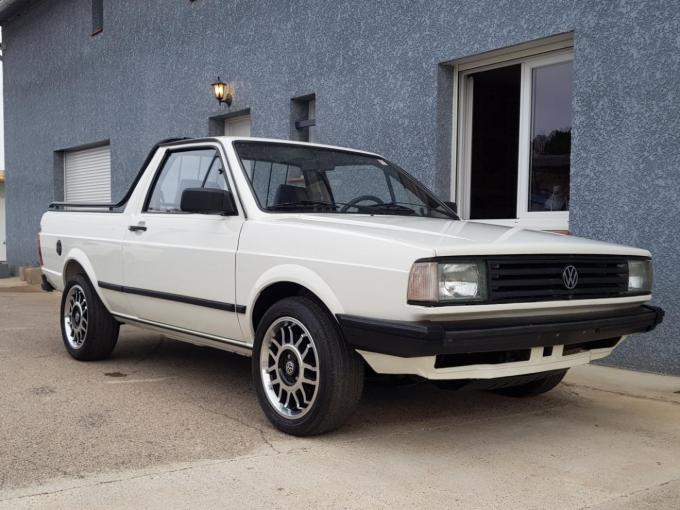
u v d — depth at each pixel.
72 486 3.08
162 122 11.46
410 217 4.56
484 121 7.15
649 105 5.47
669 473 3.39
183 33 10.87
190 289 4.56
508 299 3.43
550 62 6.53
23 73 15.86
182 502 2.93
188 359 5.98
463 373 3.44
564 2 5.97
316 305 3.76
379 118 7.72
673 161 5.34
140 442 3.70
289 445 3.70
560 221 6.46
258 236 4.09
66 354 6.14
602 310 3.87
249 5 9.54
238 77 9.80
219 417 4.21
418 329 3.19
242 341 4.33
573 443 3.84
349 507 2.91
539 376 4.09
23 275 14.16
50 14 14.68
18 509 2.83
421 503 2.96
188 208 4.27
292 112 8.98
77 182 14.50
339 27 8.16
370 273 3.44
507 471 3.38
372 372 3.93
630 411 4.51
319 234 3.76
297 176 4.61
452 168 7.27
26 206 15.94
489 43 6.58
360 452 3.61
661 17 5.37
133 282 5.11
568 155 6.48
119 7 12.41
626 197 5.63
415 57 7.30
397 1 7.46
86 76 13.51
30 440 3.70
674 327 5.36
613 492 3.13
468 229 4.00
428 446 3.74
